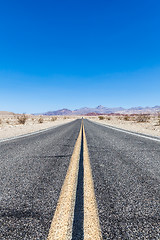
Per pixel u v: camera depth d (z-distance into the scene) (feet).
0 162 11.71
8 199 5.99
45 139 24.52
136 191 6.77
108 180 8.07
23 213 5.02
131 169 9.99
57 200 5.88
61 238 3.86
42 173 9.16
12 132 37.35
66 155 13.93
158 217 4.88
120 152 15.15
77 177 8.45
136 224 4.51
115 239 3.89
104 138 25.20
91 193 6.48
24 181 7.89
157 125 63.26
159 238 3.96
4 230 4.20
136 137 26.37
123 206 5.51
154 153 14.75
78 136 28.02
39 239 3.85
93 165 10.83
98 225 4.42
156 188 7.14
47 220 4.65
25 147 17.92
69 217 4.77
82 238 3.87
